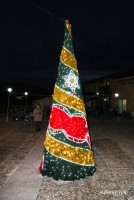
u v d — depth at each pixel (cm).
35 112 1573
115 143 1138
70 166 601
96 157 852
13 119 2608
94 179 609
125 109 3403
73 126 623
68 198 491
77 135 621
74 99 638
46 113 3697
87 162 625
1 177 621
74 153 611
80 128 628
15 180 598
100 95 4112
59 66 661
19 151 941
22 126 1959
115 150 973
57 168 604
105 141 1196
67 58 655
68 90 639
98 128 1816
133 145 1085
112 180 601
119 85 3544
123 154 900
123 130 1675
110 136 1375
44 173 628
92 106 4578
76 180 600
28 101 5131
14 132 1552
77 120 629
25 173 654
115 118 2944
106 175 641
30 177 621
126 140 1227
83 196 502
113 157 852
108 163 767
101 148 1016
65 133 618
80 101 647
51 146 621
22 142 1155
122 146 1060
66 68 649
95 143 1138
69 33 669
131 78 3278
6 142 1155
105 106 4053
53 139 621
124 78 3416
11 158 825
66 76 646
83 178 611
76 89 646
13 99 4922
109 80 3959
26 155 870
